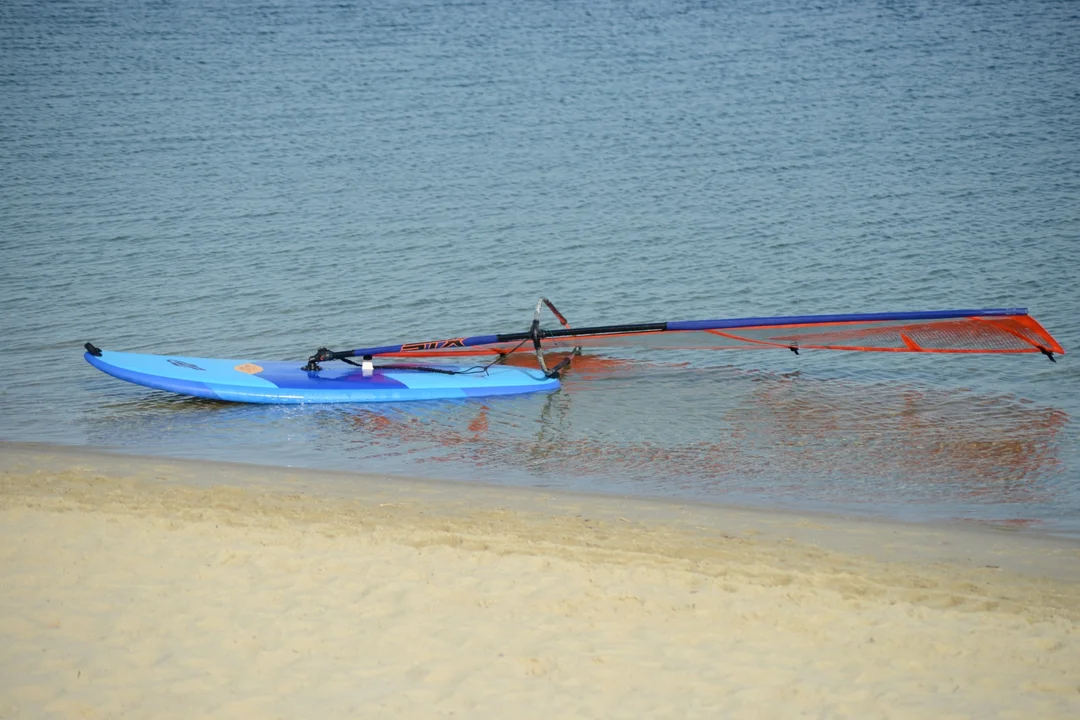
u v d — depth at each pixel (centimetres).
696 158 2969
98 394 1636
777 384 1688
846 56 4112
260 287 2131
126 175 2894
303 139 3228
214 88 3847
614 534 1105
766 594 923
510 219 2522
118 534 1030
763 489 1292
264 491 1241
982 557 1071
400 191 2744
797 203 2586
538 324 1639
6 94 3747
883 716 724
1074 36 4262
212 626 834
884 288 2073
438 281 2156
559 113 3459
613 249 2316
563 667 782
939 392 1642
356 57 4309
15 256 2294
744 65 4022
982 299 2008
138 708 715
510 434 1490
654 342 1742
